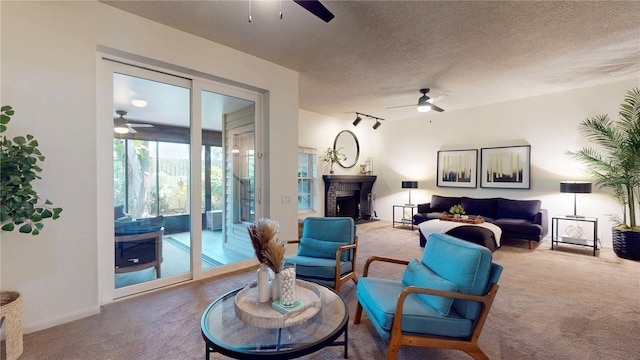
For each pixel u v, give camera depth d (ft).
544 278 11.09
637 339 6.93
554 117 17.11
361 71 13.60
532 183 18.03
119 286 9.23
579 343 6.77
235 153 12.22
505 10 8.57
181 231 10.62
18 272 7.05
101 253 8.80
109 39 8.40
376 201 26.58
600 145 15.56
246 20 9.22
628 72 13.69
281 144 13.17
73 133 7.79
